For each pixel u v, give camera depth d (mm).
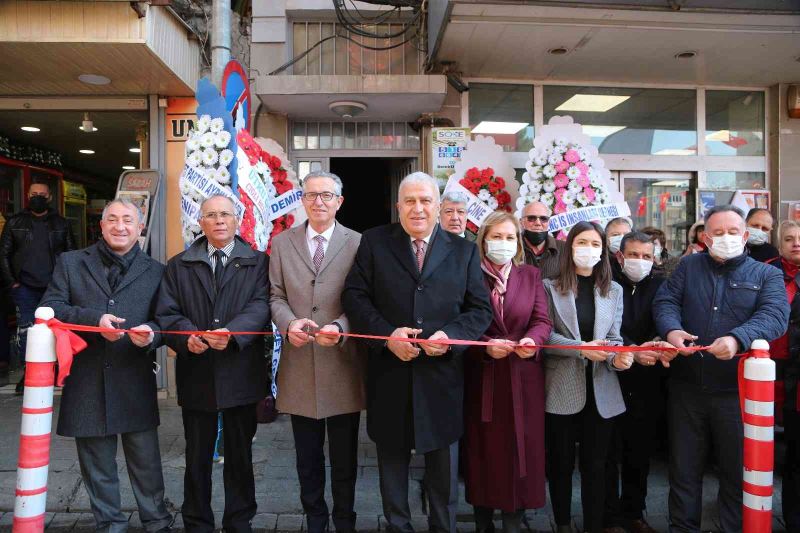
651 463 3955
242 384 2713
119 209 2760
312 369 2756
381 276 2613
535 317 2799
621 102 6004
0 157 6672
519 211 4895
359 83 5055
